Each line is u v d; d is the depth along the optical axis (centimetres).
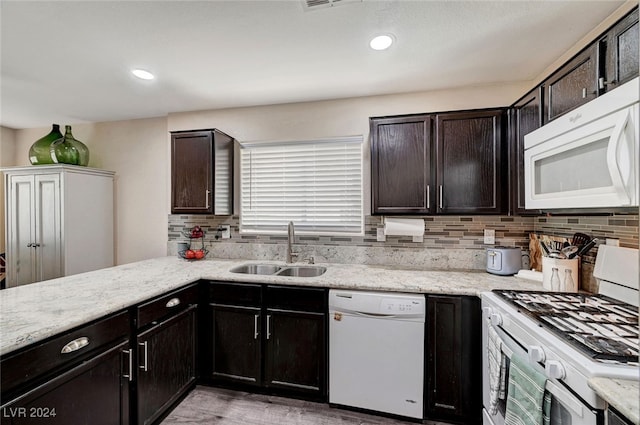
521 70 202
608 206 107
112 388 141
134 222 309
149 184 304
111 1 133
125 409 149
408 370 176
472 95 229
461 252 231
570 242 175
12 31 155
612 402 75
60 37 162
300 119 263
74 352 123
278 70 201
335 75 210
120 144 312
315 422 179
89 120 311
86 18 145
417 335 175
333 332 188
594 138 112
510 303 141
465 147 202
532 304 137
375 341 181
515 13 143
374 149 218
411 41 167
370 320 181
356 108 251
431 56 184
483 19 148
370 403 182
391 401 179
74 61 188
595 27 154
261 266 252
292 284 195
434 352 176
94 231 290
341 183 261
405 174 212
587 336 102
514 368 116
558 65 189
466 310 172
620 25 110
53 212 267
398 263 243
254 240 273
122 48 173
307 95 247
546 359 103
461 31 158
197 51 177
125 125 310
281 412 187
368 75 209
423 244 239
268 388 202
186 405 193
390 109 244
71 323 120
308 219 268
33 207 271
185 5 137
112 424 141
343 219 261
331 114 257
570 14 144
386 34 161
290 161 272
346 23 151
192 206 252
